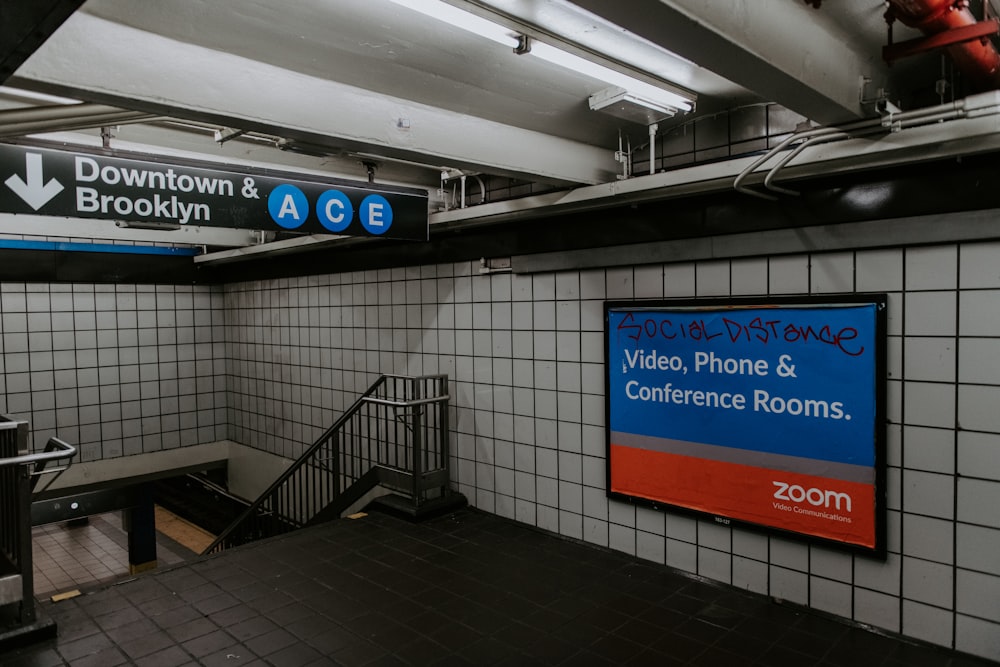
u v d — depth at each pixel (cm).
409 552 405
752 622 307
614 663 276
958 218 263
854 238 291
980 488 266
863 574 299
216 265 764
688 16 152
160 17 192
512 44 205
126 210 262
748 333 328
